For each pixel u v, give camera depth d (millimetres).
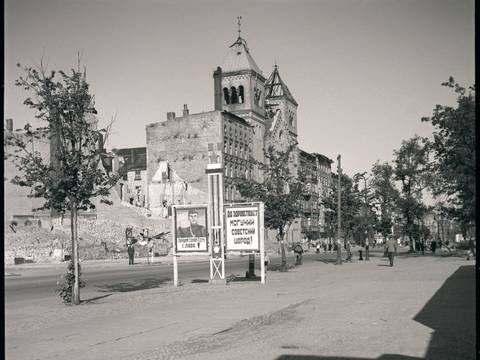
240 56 97688
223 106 96875
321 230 119688
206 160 84000
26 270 41688
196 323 12945
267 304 16359
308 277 27875
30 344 10766
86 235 67250
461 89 23281
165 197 85250
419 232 64312
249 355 9203
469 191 23562
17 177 17359
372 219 54219
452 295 17484
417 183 61125
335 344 9938
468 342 9852
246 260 56469
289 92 114938
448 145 23672
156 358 9195
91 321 13734
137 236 71375
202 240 24594
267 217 35625
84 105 17812
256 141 96812
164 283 26859
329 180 139375
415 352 9086
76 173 17688
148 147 87188
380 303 15820
